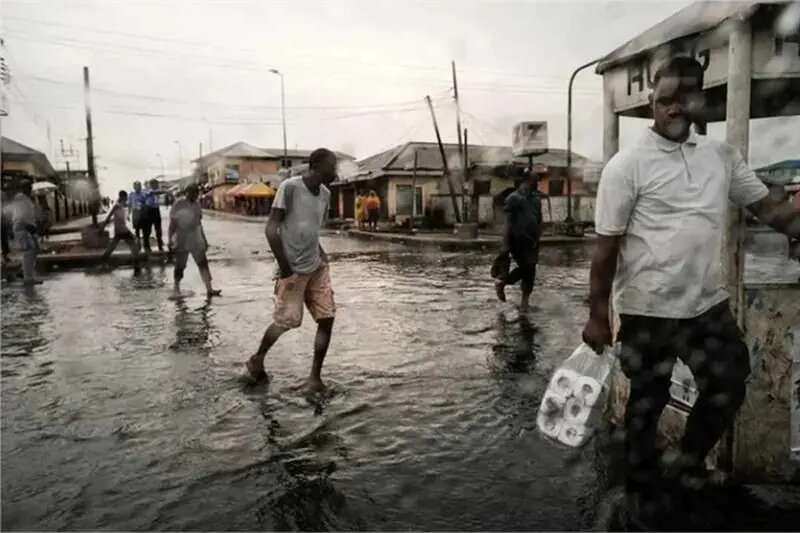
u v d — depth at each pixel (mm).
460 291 7836
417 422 3117
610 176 1999
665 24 2482
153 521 2184
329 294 3740
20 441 2951
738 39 2125
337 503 2285
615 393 2955
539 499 2277
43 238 17406
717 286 2061
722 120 2854
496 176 22719
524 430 2967
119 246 14812
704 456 2146
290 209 3533
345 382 3838
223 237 20578
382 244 17562
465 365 4199
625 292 2102
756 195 2072
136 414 3318
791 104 2729
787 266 2393
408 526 2113
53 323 6035
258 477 2521
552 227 17844
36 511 2266
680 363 2557
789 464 2316
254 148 46594
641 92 2688
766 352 2268
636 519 2104
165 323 5945
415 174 23141
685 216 1954
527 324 5582
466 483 2422
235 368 4219
